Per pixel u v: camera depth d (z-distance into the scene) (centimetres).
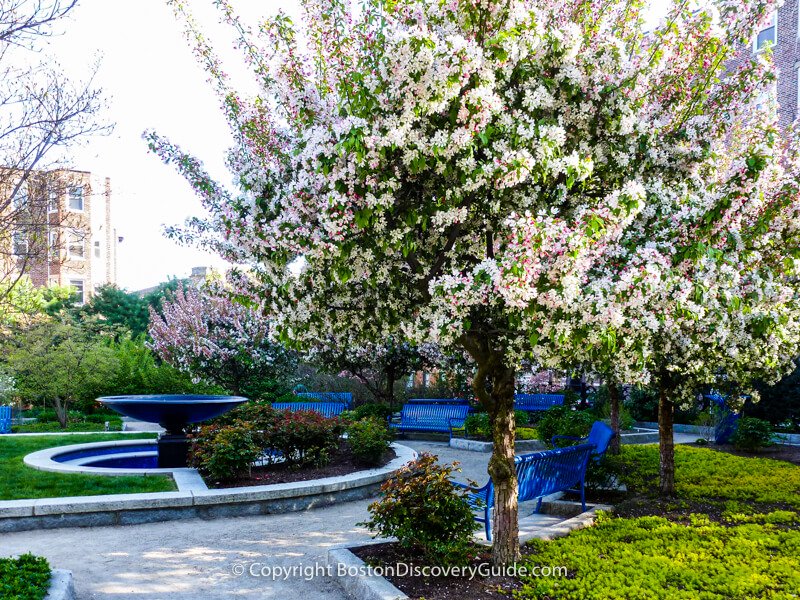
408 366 1542
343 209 372
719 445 1233
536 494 573
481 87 361
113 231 3416
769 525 568
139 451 1050
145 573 489
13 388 1602
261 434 834
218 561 522
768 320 452
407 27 395
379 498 791
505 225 409
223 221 453
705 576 427
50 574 415
